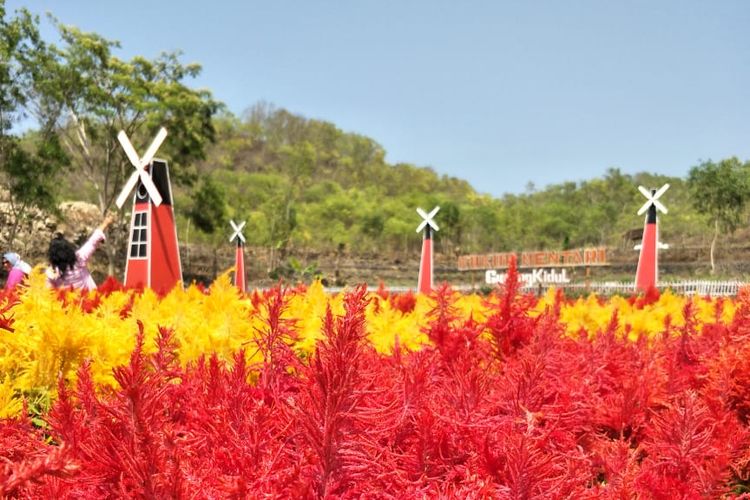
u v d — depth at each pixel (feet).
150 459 4.16
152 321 10.95
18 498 4.48
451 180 473.67
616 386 8.91
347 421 4.40
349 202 289.33
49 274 22.47
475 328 9.20
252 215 192.65
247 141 364.17
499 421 5.81
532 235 250.16
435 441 5.38
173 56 123.44
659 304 21.80
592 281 138.62
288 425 5.00
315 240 246.06
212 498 4.29
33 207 119.96
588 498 4.96
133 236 41.09
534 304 9.53
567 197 329.52
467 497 4.42
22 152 101.50
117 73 114.93
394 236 257.34
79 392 5.96
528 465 4.66
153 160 41.37
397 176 430.61
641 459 7.68
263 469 4.47
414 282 185.57
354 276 187.42
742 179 149.07
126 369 4.60
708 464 6.16
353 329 4.54
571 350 9.86
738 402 8.02
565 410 6.58
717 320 12.91
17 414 6.81
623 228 243.60
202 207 136.67
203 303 13.80
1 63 95.35
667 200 295.69
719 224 159.33
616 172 319.47
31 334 9.18
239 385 5.67
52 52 104.17
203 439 5.34
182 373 7.09
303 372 5.83
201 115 127.44
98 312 12.25
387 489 4.74
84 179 146.00
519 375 6.37
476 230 255.70
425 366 6.38
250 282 162.30
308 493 4.16
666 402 7.94
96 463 4.45
